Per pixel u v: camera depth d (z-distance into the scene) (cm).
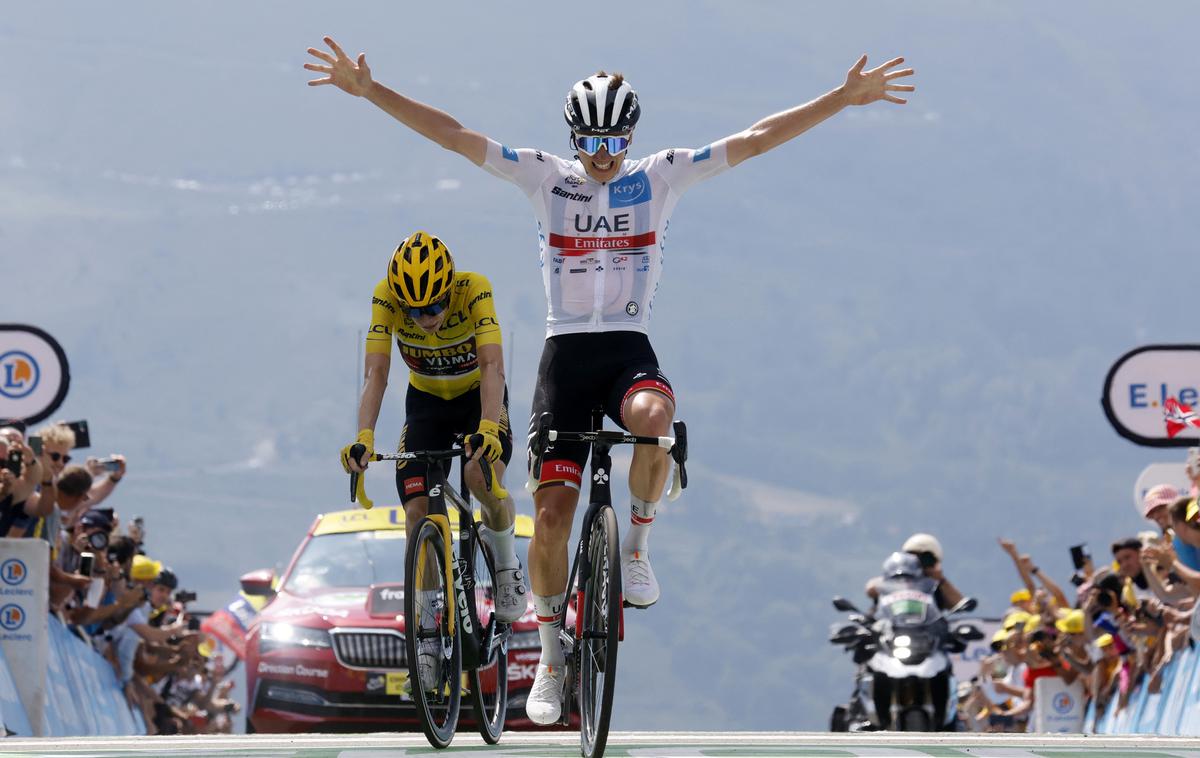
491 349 1967
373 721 3484
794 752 1739
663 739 2030
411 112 1903
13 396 4659
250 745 1950
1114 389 4891
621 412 1792
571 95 1880
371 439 1909
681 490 1742
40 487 3488
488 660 2088
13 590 3133
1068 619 4425
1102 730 4125
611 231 1875
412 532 1866
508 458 2070
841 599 4222
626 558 1800
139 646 4294
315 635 3522
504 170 1900
